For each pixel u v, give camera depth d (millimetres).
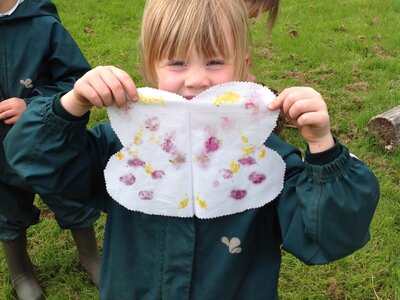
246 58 1407
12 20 2014
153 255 1429
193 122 1276
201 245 1389
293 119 1190
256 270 1434
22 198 2391
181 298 1405
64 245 2863
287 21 6184
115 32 5668
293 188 1320
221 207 1325
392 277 2582
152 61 1371
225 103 1257
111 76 1215
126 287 1470
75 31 5562
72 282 2646
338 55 5211
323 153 1174
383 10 6668
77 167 1355
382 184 3248
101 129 1466
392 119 3598
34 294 2527
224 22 1310
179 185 1320
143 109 1269
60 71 2133
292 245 1276
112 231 1475
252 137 1289
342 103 4258
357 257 2703
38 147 1292
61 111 1264
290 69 4906
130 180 1332
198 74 1306
